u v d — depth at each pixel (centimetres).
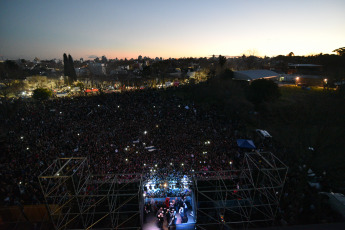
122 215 1363
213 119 3228
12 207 1202
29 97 6134
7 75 7250
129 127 2858
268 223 1252
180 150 2158
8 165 1825
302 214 1245
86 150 2138
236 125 2945
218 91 4112
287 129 2358
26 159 1925
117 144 2330
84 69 15725
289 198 1362
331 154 1479
